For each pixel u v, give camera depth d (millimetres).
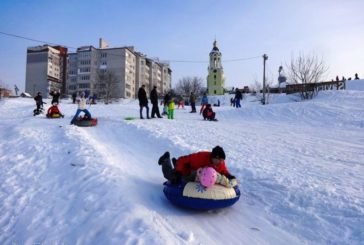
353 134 14734
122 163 8641
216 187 5590
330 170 8078
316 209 5664
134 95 100438
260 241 4906
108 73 80812
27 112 25375
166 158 6734
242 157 9273
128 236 4434
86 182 6602
